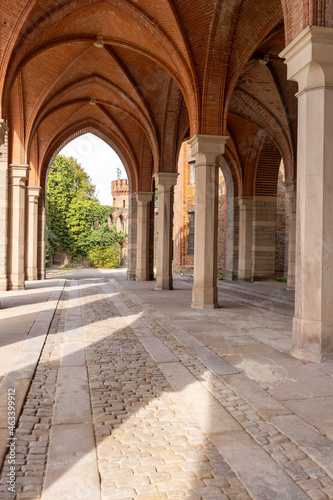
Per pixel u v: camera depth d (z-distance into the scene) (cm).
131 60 1219
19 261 1328
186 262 2367
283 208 1883
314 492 215
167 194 1366
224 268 2128
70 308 949
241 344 570
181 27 866
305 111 502
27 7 768
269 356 505
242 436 287
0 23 772
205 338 610
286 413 327
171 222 1388
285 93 1309
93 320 783
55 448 264
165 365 470
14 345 550
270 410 333
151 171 1775
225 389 389
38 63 1152
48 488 218
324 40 479
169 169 1362
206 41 877
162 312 879
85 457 252
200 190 941
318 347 487
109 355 519
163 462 250
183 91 988
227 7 823
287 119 1364
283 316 824
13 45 794
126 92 1340
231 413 330
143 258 1789
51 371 448
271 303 1047
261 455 258
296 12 510
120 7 905
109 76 1318
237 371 442
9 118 1265
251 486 221
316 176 494
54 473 233
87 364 477
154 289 1404
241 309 927
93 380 418
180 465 246
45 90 1237
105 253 2028
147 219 1789
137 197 1777
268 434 289
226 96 931
